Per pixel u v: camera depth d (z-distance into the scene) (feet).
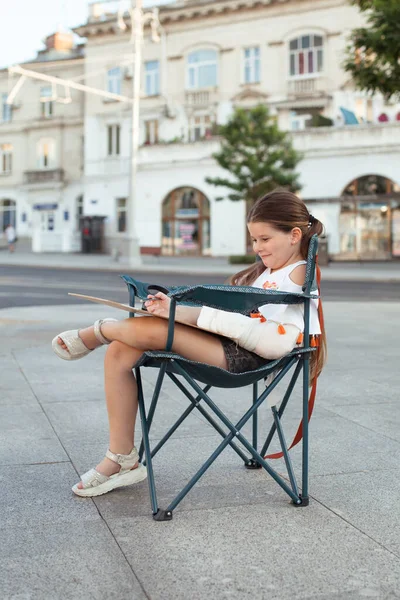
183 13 111.34
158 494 9.41
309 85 104.83
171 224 111.86
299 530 8.14
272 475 8.95
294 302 8.68
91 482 9.31
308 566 7.14
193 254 110.32
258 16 107.45
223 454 11.39
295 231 9.15
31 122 135.33
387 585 6.73
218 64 111.14
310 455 11.32
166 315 8.64
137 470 9.52
